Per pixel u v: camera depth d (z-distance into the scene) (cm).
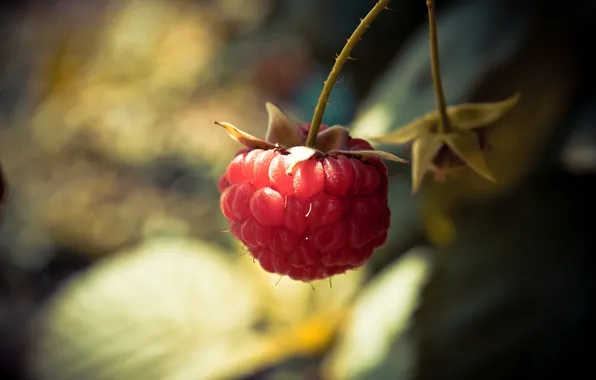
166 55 41
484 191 18
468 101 16
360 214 11
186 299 24
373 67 24
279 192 11
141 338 23
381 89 19
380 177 11
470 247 18
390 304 19
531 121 17
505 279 18
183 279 24
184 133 40
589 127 17
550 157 18
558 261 18
